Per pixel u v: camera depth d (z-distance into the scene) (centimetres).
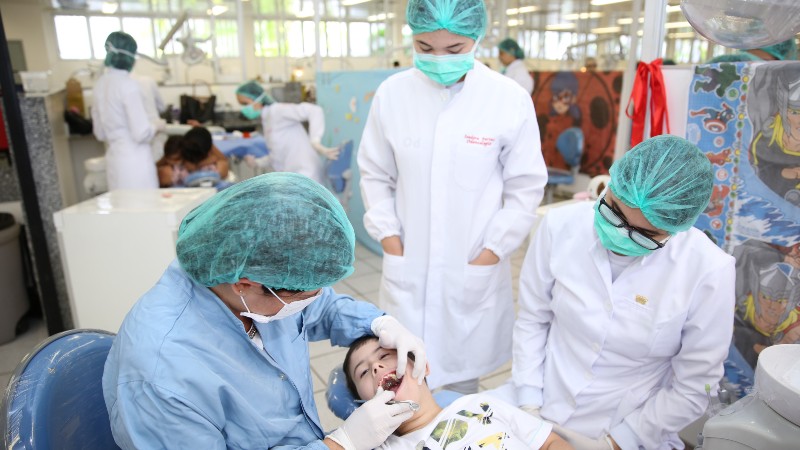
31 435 71
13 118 231
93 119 321
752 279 141
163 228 193
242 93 414
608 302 116
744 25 97
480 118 149
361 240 402
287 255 74
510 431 112
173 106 545
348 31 809
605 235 108
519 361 133
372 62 875
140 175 315
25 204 241
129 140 312
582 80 515
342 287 327
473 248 154
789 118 125
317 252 76
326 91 415
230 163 445
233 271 75
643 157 99
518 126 148
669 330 111
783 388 70
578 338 123
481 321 159
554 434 112
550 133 566
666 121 155
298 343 97
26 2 618
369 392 113
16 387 76
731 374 152
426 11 133
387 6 644
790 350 79
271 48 782
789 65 123
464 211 150
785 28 94
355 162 382
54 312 257
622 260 117
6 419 72
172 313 78
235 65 752
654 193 96
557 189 577
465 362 163
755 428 74
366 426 94
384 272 163
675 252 112
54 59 650
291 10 764
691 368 111
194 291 81
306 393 96
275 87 452
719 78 138
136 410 72
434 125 151
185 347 76
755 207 137
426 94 152
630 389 121
